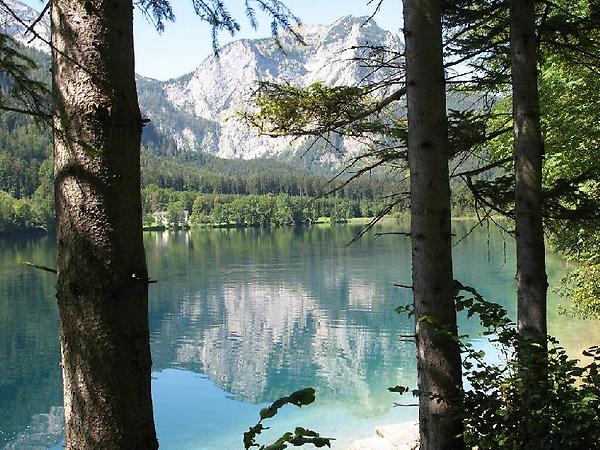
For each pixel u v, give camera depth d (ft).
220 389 61.82
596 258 33.71
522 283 16.30
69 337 6.28
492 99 21.11
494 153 29.07
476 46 18.39
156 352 79.30
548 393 12.10
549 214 17.60
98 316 6.19
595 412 11.49
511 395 12.51
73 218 6.22
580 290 36.37
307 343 82.12
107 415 6.18
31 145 394.52
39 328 91.86
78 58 6.27
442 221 12.21
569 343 57.77
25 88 6.75
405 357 72.54
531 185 16.16
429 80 12.08
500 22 18.24
